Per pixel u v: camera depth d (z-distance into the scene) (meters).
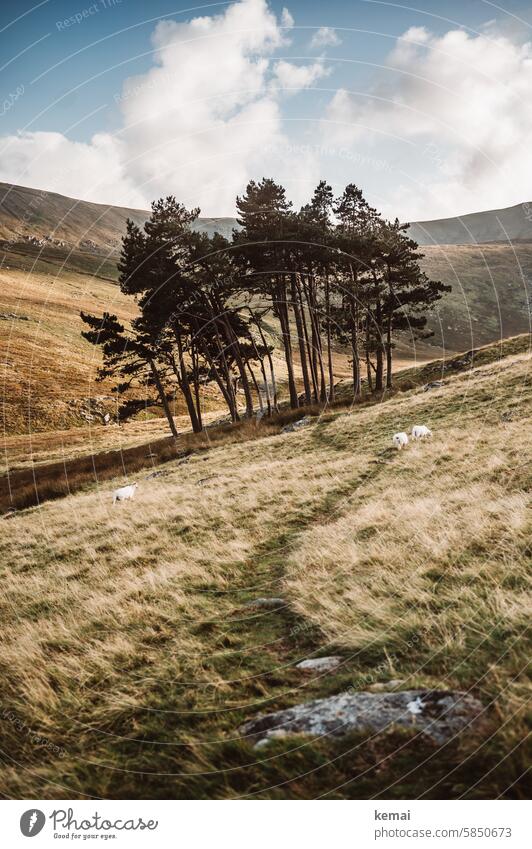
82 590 8.69
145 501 15.98
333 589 6.80
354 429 22.58
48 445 48.47
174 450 28.88
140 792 3.88
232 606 7.03
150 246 29.36
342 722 3.91
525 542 6.63
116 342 33.91
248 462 20.94
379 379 37.91
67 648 6.50
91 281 149.38
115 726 4.70
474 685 4.01
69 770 4.24
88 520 14.88
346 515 10.60
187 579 8.33
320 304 35.09
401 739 3.63
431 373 42.44
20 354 77.75
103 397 70.19
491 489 9.68
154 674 5.45
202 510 13.09
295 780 3.58
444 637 4.78
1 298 99.06
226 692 4.85
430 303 36.00
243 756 3.89
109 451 38.06
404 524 8.73
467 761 3.38
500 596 5.25
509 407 18.72
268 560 8.90
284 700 4.51
